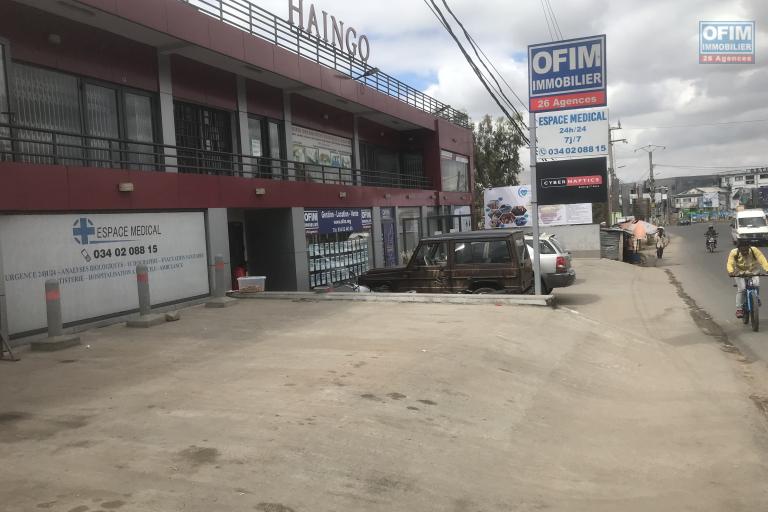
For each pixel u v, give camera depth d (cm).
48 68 1115
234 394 577
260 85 1745
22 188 891
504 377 704
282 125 1859
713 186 13888
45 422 498
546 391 678
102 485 370
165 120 1371
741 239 1070
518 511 382
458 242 1278
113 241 1075
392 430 494
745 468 470
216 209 1334
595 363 837
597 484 438
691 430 563
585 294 1725
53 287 841
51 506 340
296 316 1083
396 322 1002
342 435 472
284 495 367
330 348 796
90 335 936
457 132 3027
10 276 888
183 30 1274
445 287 1280
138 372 677
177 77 1428
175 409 530
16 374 683
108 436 461
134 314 1109
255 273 1700
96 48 1207
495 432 529
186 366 702
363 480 399
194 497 356
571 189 1231
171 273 1214
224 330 950
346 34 2047
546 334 949
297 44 1734
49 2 1048
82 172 993
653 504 404
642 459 492
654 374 796
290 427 483
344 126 2255
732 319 1205
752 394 685
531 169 1255
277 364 705
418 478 413
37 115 1094
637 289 1817
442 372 682
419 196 2552
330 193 1845
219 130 1599
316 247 1792
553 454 496
